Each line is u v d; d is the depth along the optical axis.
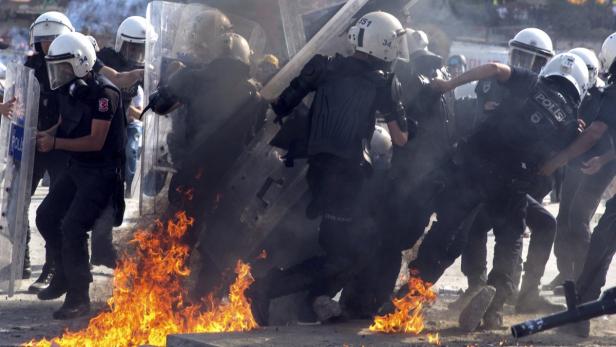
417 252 14.69
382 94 12.84
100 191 14.09
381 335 12.17
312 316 13.42
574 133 13.26
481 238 15.16
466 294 15.21
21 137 14.76
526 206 14.07
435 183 13.62
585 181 16.33
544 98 13.14
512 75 13.16
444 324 13.44
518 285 15.59
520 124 13.11
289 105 13.01
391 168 13.88
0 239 15.40
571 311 9.99
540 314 15.05
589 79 16.73
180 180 13.75
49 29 15.52
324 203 12.88
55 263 14.95
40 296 15.05
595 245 13.25
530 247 15.27
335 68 12.85
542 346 11.98
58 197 14.63
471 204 13.41
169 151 13.78
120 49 17.02
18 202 14.86
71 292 14.01
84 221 14.03
